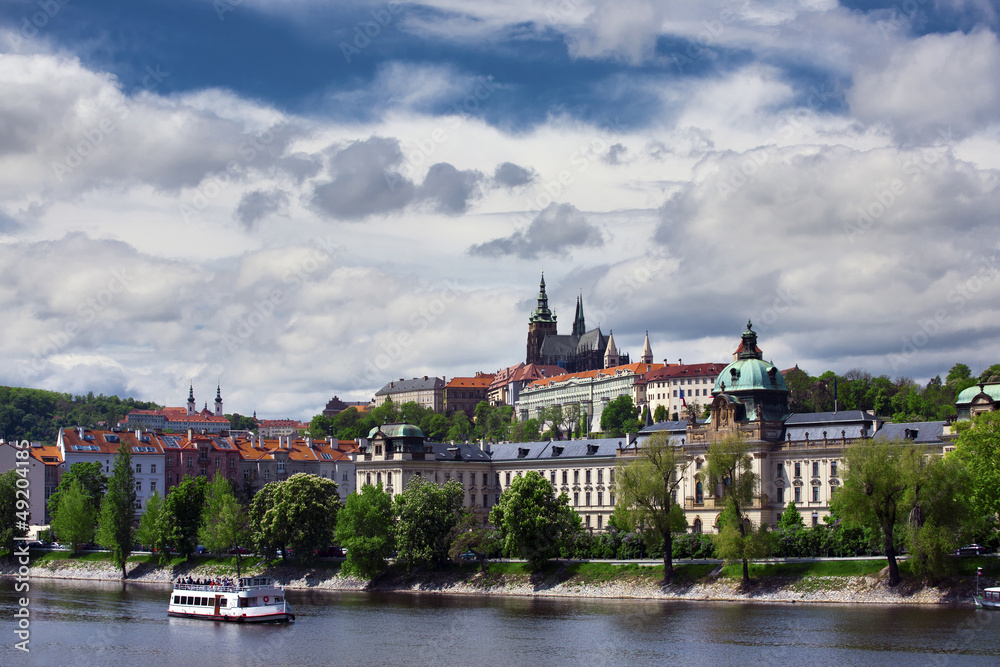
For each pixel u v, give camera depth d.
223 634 175.75
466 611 194.62
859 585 187.38
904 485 181.00
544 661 151.38
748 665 144.00
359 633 174.12
